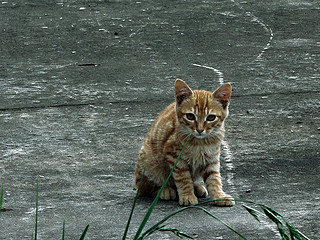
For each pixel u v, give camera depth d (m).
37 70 16.39
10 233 8.45
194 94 9.27
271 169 10.61
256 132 12.33
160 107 13.84
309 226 8.38
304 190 9.72
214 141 9.34
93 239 8.20
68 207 9.31
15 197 9.71
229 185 9.99
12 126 12.90
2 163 11.12
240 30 19.23
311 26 19.52
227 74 15.80
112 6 21.84
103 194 9.80
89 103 14.16
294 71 15.93
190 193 9.36
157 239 8.12
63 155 11.46
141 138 12.22
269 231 8.27
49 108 13.88
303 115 13.20
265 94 14.45
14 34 19.19
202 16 20.48
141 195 9.82
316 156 11.11
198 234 8.23
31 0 22.59
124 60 17.05
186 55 17.31
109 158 11.30
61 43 18.44
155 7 21.58
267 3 21.83
